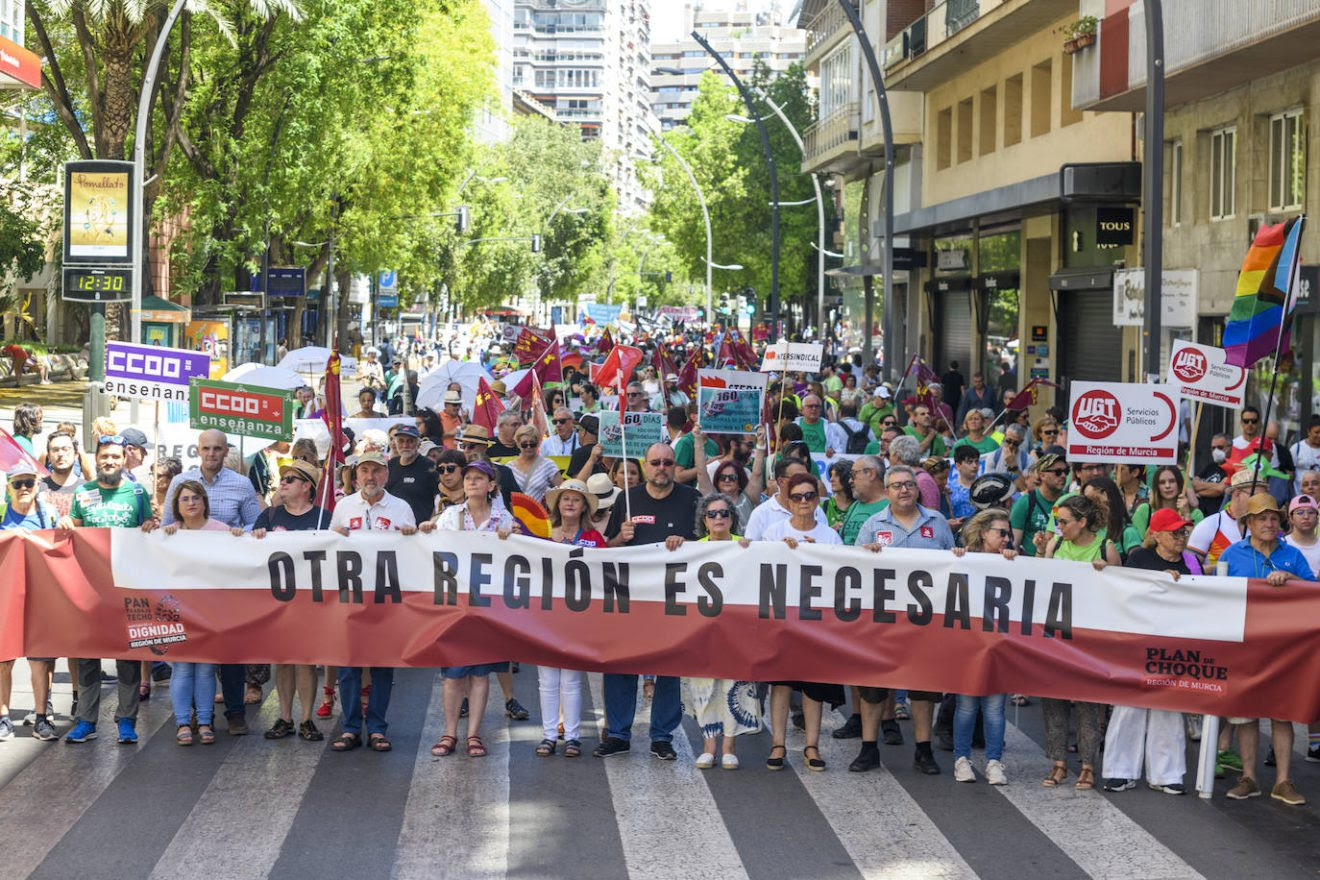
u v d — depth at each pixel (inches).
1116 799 393.7
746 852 343.3
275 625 432.5
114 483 454.0
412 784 394.9
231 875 323.0
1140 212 1161.4
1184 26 910.4
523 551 427.8
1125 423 483.2
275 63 1662.2
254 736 446.9
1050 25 1331.2
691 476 594.2
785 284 3088.1
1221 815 380.2
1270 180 956.6
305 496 459.2
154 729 454.6
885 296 1229.7
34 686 438.0
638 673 423.2
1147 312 649.0
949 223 1573.6
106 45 1401.3
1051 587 409.1
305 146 1694.1
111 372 562.3
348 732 430.3
